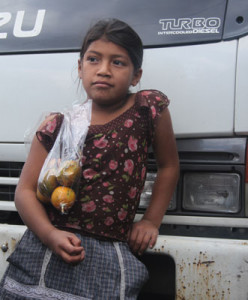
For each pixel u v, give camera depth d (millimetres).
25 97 1959
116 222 1502
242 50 1750
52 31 1993
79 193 1494
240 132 1720
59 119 1556
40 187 1481
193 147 1784
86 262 1449
